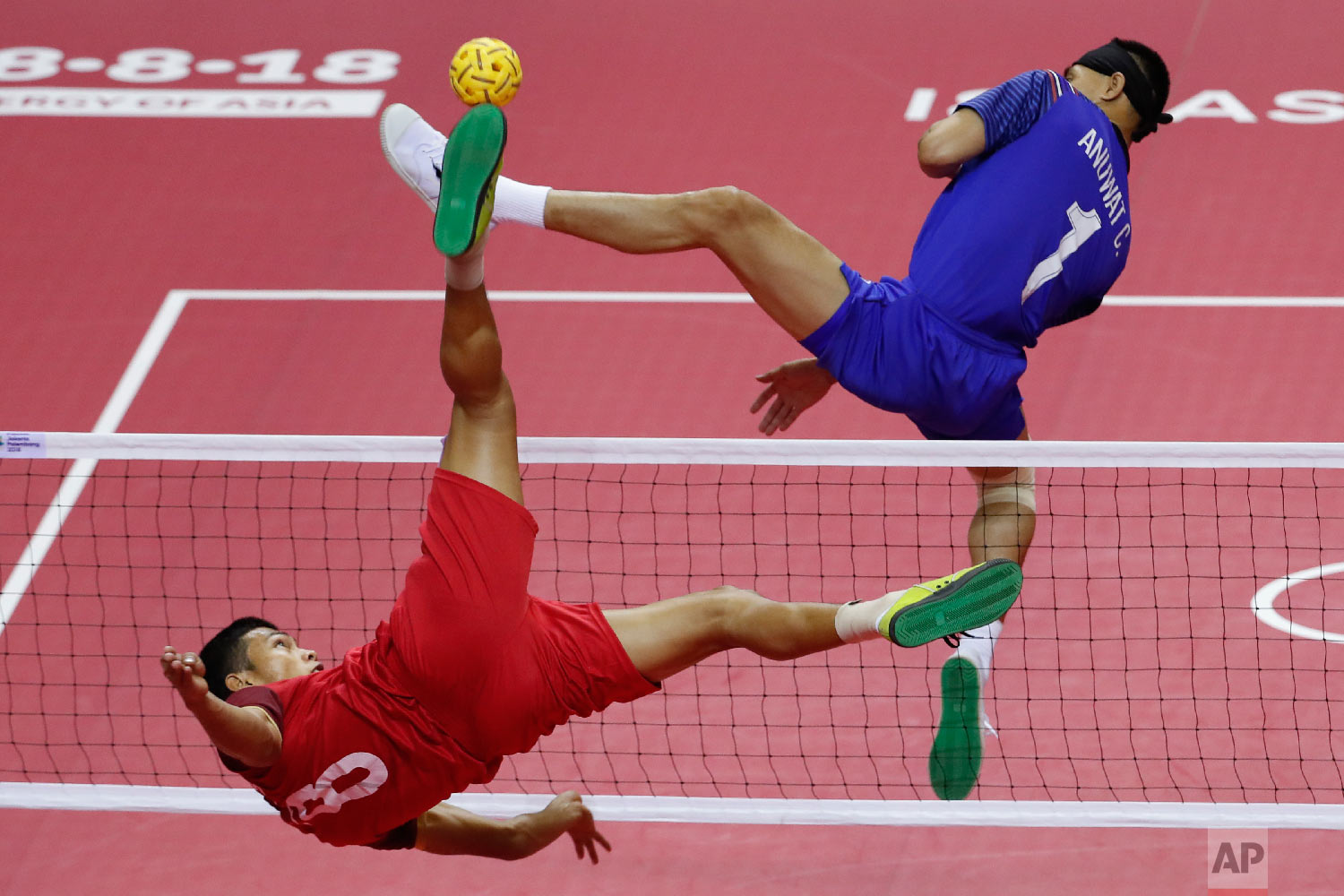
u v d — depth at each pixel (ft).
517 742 48.55
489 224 44.62
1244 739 66.54
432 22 135.23
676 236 50.01
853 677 71.20
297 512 83.97
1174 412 89.81
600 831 64.75
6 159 118.52
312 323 100.78
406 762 48.08
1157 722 67.72
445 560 46.44
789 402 58.49
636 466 86.58
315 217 111.34
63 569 79.87
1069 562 78.02
